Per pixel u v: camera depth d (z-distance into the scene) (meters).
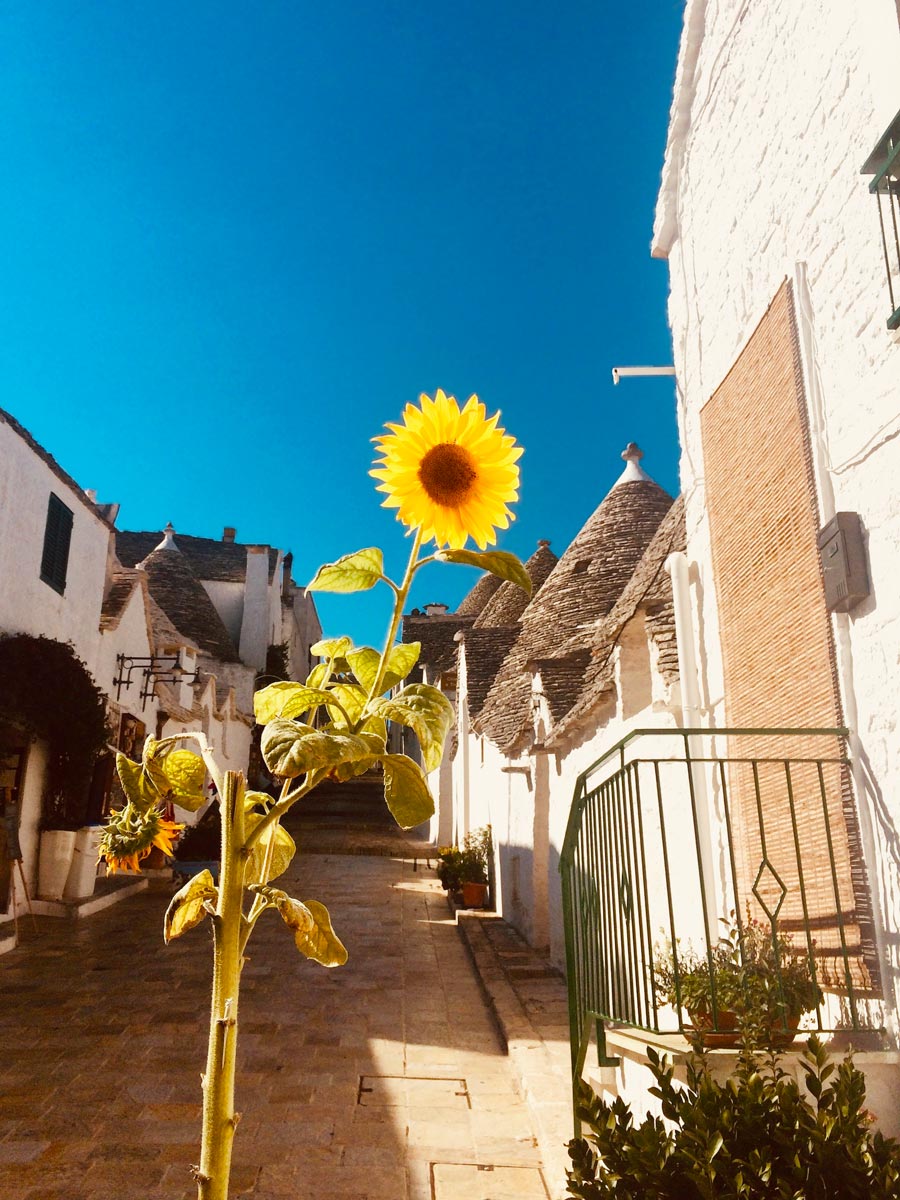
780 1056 3.53
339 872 18.34
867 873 3.87
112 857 1.46
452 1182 5.02
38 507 12.44
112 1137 5.53
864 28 4.17
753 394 5.33
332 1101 6.23
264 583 33.62
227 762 25.59
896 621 3.77
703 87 6.39
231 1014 1.20
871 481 4.02
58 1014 8.09
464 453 1.46
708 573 6.04
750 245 5.48
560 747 10.52
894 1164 2.85
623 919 4.52
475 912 13.84
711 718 5.82
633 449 15.55
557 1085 6.18
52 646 12.01
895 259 3.90
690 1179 2.85
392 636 1.49
